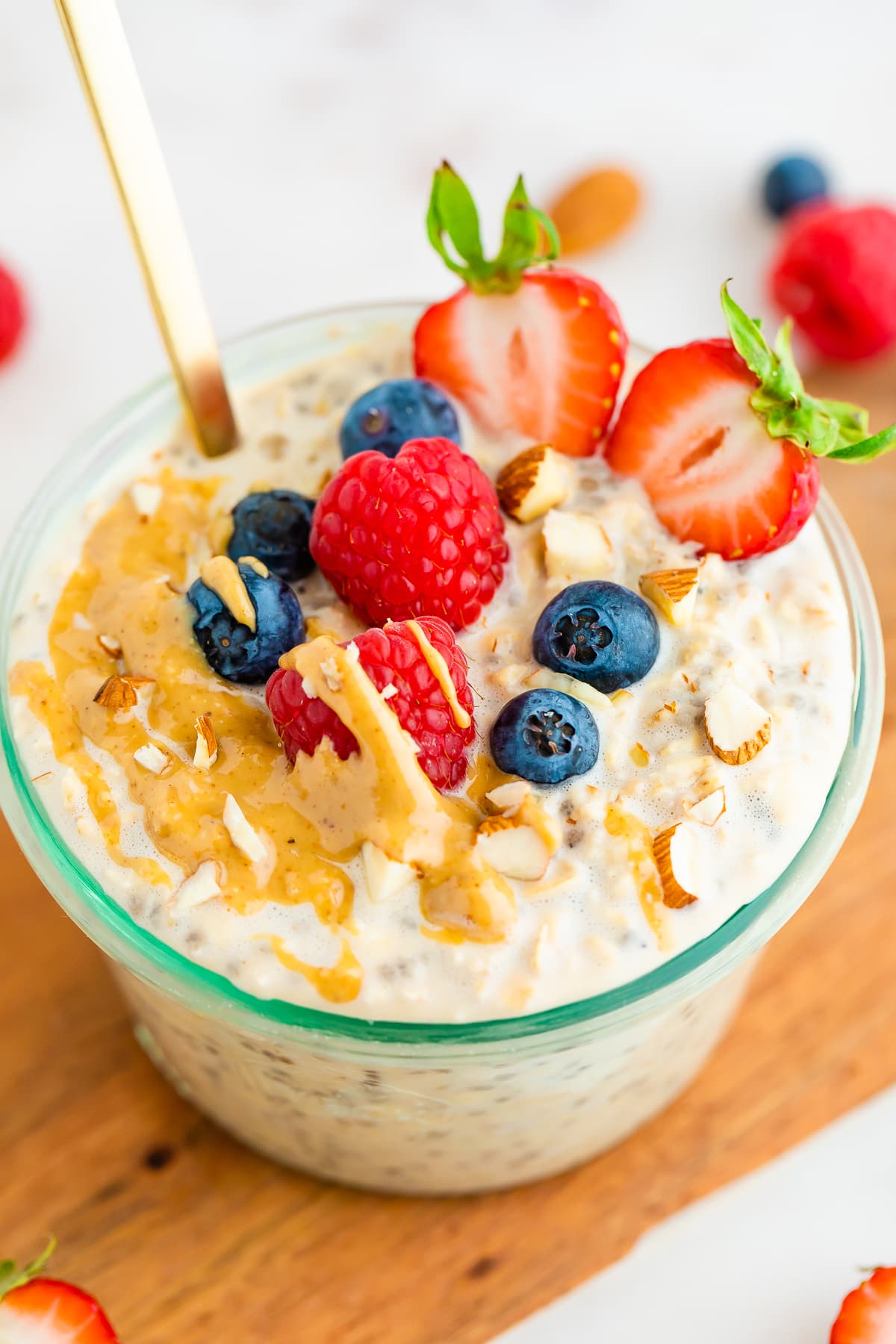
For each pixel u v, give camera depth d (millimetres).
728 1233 347
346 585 313
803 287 429
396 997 290
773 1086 361
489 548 313
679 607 312
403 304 356
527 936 293
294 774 300
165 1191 353
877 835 379
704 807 300
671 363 318
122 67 303
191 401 330
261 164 477
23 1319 329
